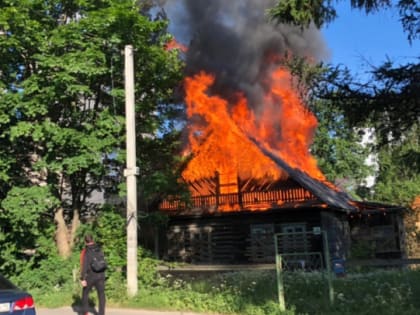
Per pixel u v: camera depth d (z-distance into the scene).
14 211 13.33
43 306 11.95
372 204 29.38
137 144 16.86
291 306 9.50
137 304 11.23
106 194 16.98
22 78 14.93
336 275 11.29
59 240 15.09
